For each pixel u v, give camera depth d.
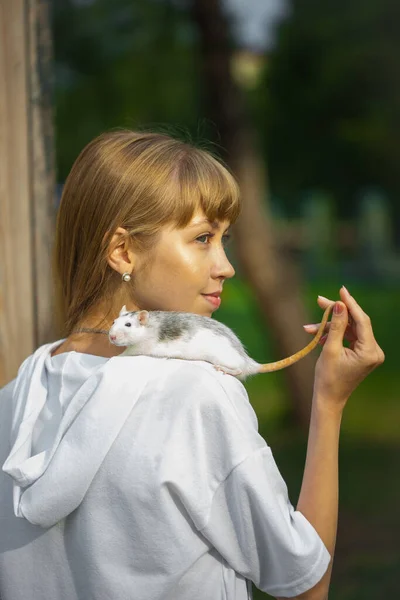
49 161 2.59
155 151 1.80
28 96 2.49
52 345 1.87
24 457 1.59
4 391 1.90
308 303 17.58
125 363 1.57
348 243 28.00
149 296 1.81
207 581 1.49
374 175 13.55
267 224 9.73
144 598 1.49
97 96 11.30
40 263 2.54
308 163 13.04
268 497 1.46
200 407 1.51
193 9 8.80
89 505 1.52
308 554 1.45
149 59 11.01
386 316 17.64
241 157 9.39
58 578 1.59
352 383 1.70
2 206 2.43
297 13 11.27
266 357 14.34
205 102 9.27
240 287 23.38
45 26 2.57
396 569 5.51
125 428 1.52
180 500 1.48
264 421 10.74
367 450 8.86
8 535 1.67
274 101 11.77
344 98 11.49
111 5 10.45
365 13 10.92
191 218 1.75
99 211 1.79
